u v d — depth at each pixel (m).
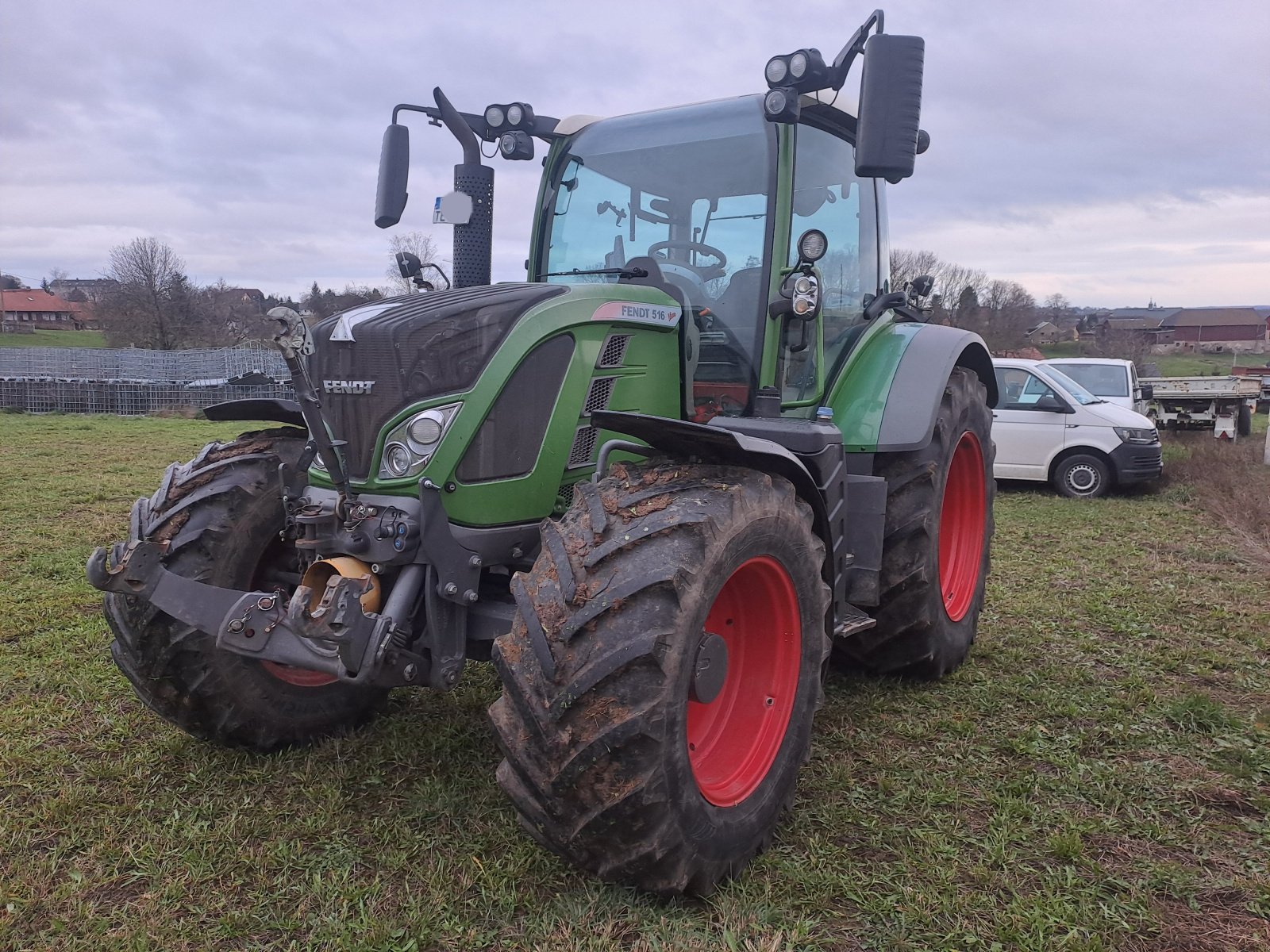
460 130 3.65
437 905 2.39
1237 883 2.62
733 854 2.53
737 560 2.51
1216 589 5.94
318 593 2.64
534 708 2.26
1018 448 10.60
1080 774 3.25
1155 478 10.39
